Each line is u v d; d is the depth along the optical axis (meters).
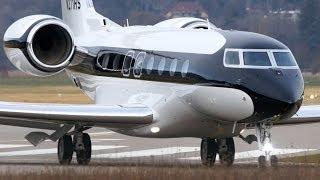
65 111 60.44
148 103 63.34
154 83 63.50
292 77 58.50
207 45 60.88
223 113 59.19
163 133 62.62
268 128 60.19
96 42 70.62
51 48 66.44
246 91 58.12
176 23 69.19
